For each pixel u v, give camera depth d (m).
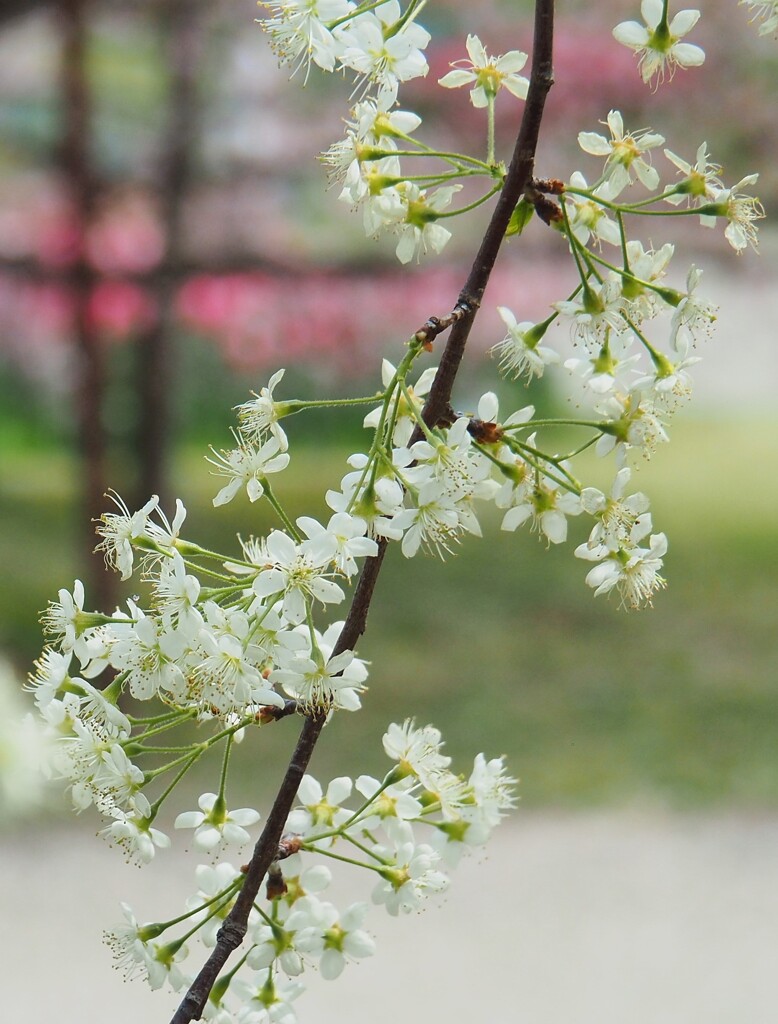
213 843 0.75
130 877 1.80
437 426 0.74
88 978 1.55
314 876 0.76
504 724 2.48
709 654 2.87
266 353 3.05
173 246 2.71
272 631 0.73
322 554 0.73
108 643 0.74
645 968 1.58
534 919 1.72
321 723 0.73
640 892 1.78
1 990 1.51
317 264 2.83
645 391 0.76
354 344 3.01
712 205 0.75
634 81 2.37
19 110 3.16
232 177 2.81
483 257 0.74
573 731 2.44
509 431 0.77
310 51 0.75
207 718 0.74
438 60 2.41
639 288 0.75
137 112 3.18
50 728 0.74
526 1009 1.49
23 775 0.68
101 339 2.74
